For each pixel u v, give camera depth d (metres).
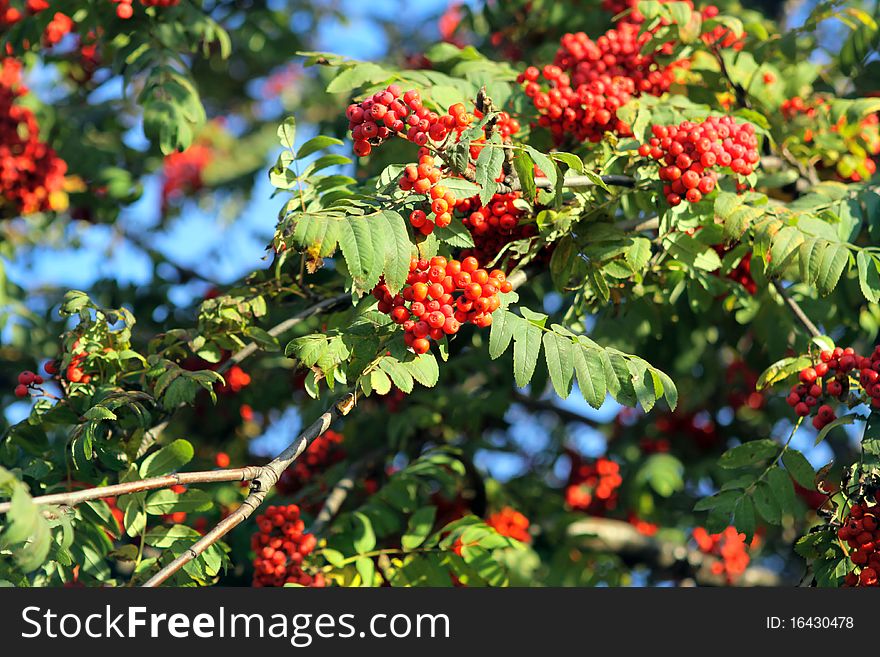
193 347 6.50
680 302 8.23
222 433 9.41
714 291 7.11
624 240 5.97
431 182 5.02
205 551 5.82
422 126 5.08
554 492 10.45
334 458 8.93
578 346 5.26
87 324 6.12
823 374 5.85
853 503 5.45
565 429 10.97
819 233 5.84
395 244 4.90
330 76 10.95
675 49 7.16
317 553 6.71
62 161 8.50
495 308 5.12
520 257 6.09
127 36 7.99
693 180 5.86
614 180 6.09
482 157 5.06
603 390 5.17
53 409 6.17
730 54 7.82
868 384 5.51
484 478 8.95
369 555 6.83
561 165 6.59
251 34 10.45
